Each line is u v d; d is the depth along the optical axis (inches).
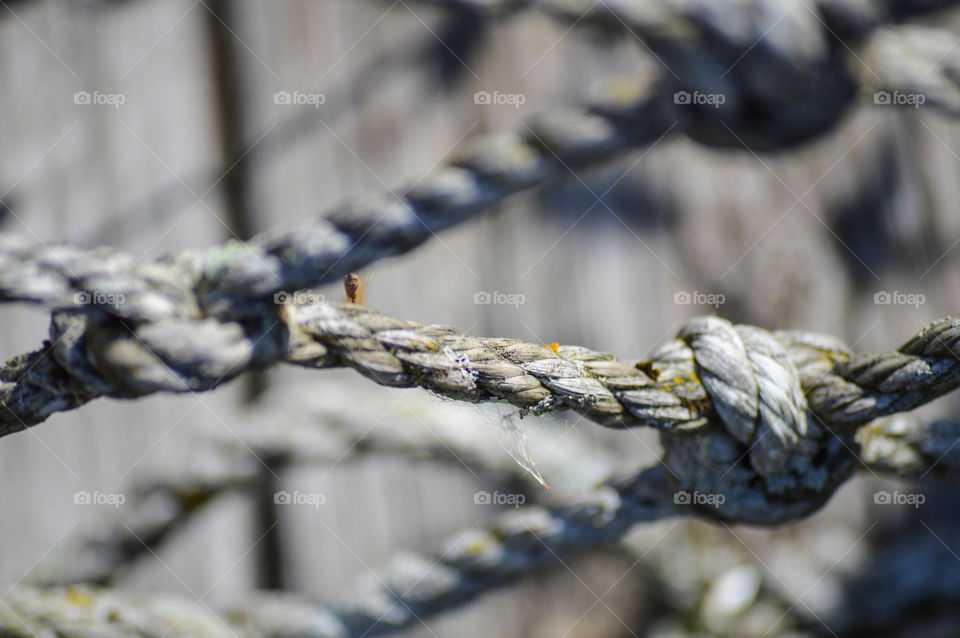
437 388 24.2
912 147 43.2
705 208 40.9
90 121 36.4
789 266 41.3
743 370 24.5
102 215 36.3
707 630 36.5
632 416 24.4
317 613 28.4
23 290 23.5
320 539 38.0
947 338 24.2
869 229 42.3
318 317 24.1
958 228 43.3
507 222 39.1
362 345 24.0
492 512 38.4
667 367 24.6
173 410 36.6
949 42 27.8
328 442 32.7
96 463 36.3
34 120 36.1
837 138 42.2
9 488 36.0
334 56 37.7
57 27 36.3
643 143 27.5
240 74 37.4
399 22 38.1
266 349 23.8
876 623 36.4
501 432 25.6
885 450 25.5
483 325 38.6
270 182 37.4
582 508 26.9
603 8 27.4
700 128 27.4
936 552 37.9
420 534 38.4
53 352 23.8
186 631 27.3
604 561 39.6
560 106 38.9
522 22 38.8
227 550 37.5
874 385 24.4
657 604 39.5
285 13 37.5
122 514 31.6
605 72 39.4
